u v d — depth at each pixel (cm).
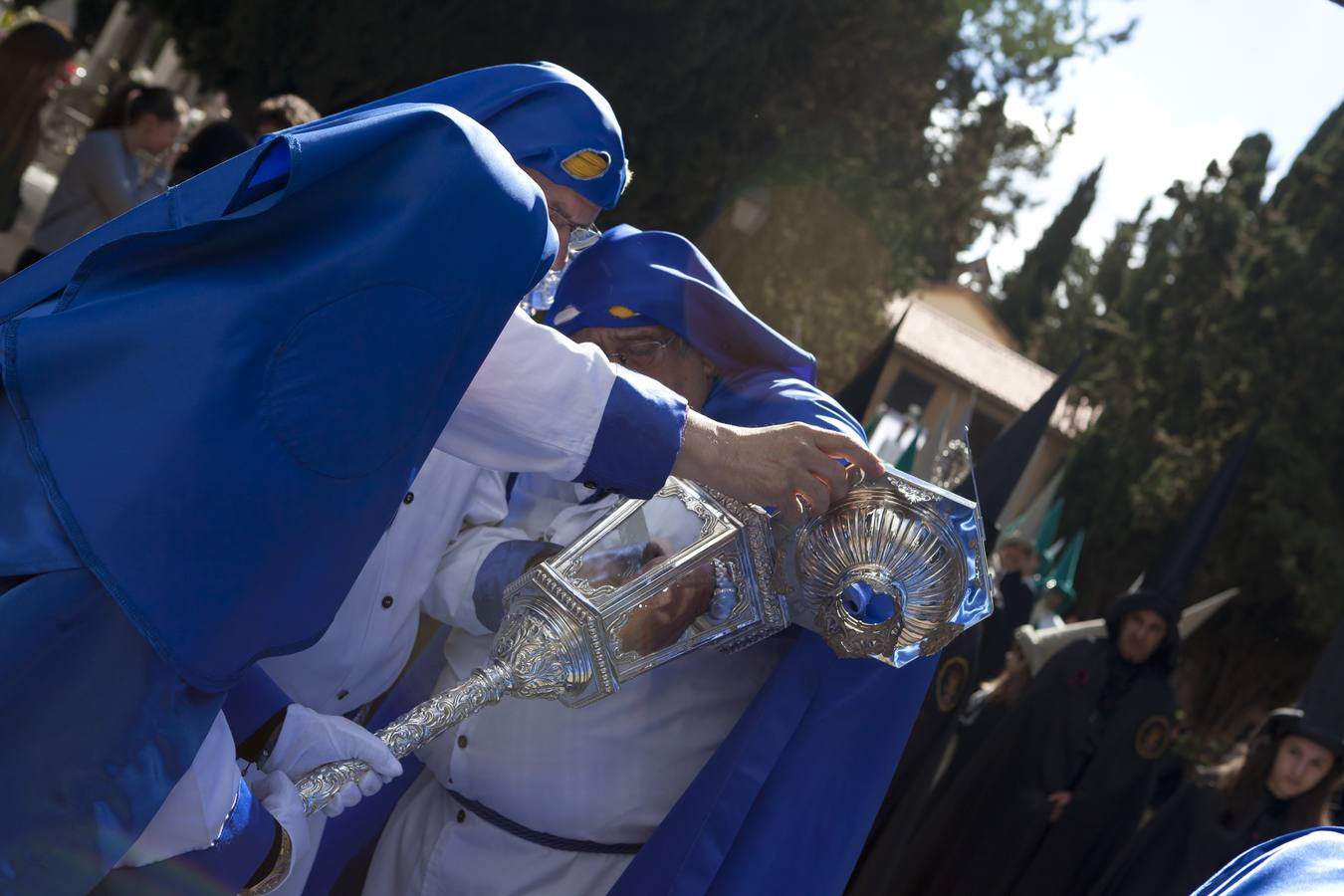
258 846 157
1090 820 515
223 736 152
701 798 195
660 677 205
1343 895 86
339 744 169
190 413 134
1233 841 486
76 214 530
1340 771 477
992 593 185
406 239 139
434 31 1105
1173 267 2544
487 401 163
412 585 208
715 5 1182
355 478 142
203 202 153
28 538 134
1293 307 2344
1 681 132
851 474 176
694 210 1313
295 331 137
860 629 182
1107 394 2597
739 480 170
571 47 1149
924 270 2198
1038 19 1783
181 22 1172
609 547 179
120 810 137
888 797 418
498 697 175
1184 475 2402
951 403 555
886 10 1457
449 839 213
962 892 511
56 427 135
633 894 196
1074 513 2573
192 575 136
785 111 1457
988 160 2139
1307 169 2383
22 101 534
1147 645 535
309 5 1098
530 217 147
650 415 167
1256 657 2222
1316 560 2192
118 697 136
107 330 135
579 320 208
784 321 1734
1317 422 2292
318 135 138
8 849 133
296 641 144
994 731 532
